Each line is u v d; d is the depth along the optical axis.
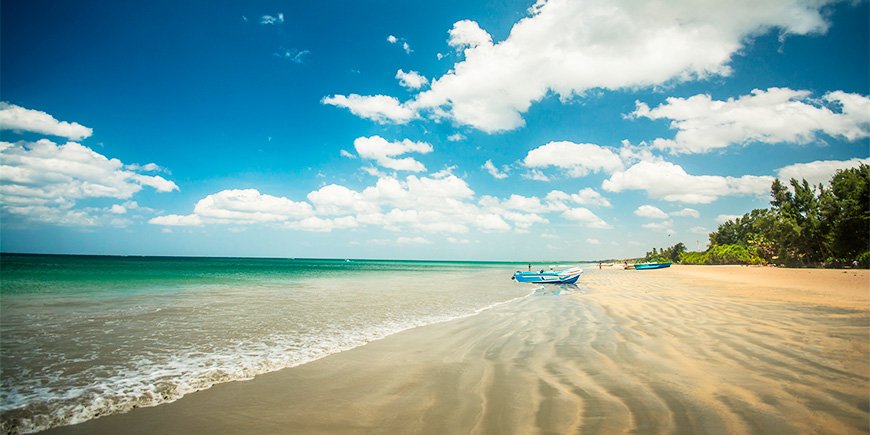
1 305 16.47
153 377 6.66
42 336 10.17
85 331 10.87
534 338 9.47
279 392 5.81
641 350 7.85
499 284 32.69
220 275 46.03
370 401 5.37
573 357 7.47
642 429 4.18
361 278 43.28
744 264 82.62
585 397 5.22
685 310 13.52
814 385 5.49
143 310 15.08
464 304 17.39
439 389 5.79
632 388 5.53
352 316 13.73
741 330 9.72
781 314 12.38
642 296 18.97
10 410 5.23
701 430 4.11
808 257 55.19
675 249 127.94
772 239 67.38
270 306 16.59
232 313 14.44
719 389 5.39
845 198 49.06
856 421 4.27
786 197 61.91
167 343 9.34
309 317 13.49
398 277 46.88
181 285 28.84
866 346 7.93
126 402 5.50
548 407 4.91
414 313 14.46
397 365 7.22
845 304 14.98
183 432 4.52
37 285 27.33
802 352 7.45
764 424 4.23
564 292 23.45
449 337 9.85
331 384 6.16
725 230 107.50
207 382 6.35
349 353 8.24
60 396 5.77
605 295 20.16
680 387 5.51
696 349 7.81
